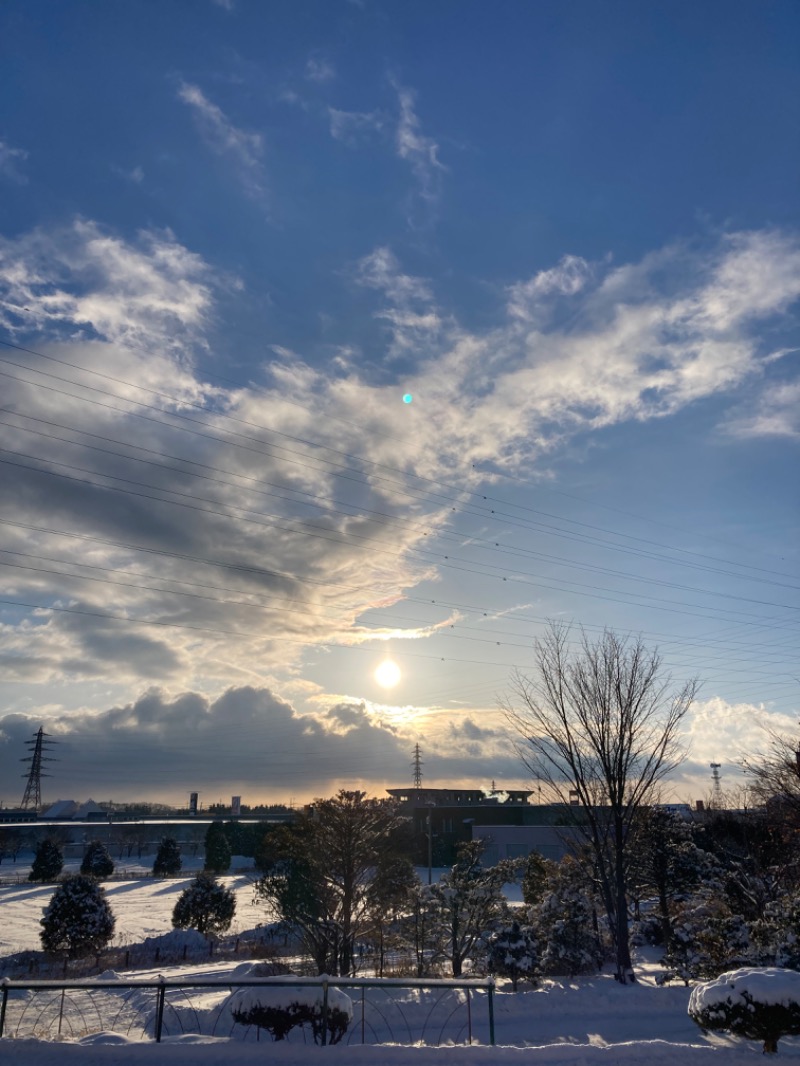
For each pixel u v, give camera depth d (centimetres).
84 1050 1204
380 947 2294
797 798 2839
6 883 6794
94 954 3188
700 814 4391
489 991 1274
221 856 7394
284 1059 1172
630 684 2561
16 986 1285
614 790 2488
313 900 2273
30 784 12756
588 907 2603
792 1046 1379
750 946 1917
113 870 7281
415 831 6956
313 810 2383
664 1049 1221
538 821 7062
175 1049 1200
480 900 2298
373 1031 1459
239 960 3038
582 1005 1755
